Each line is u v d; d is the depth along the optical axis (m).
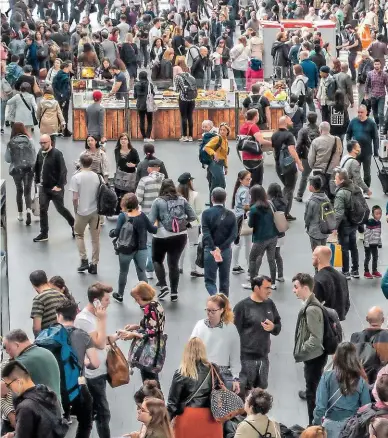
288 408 18.27
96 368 15.98
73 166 30.92
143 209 23.25
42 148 24.75
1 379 14.34
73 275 23.52
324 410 15.09
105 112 33.78
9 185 28.91
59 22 53.34
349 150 25.30
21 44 40.00
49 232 25.88
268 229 21.56
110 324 21.09
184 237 21.64
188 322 21.23
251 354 17.33
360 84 36.12
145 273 21.64
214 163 26.12
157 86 34.22
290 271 23.64
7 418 15.13
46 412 13.84
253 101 31.34
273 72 38.88
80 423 15.96
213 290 21.16
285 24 42.59
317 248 18.61
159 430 13.95
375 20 46.06
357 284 23.00
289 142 26.20
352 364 14.93
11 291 22.59
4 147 32.34
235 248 23.17
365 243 23.11
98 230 23.38
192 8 52.00
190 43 41.75
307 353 16.81
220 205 20.95
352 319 21.42
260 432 13.88
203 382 15.04
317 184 22.11
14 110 30.58
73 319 15.74
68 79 33.94
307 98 34.41
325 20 45.38
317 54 35.81
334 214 22.12
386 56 40.81
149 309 17.25
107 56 40.12
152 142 33.81
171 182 21.56
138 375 19.20
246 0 52.44
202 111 34.06
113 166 31.16
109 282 23.12
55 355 15.40
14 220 26.61
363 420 13.95
